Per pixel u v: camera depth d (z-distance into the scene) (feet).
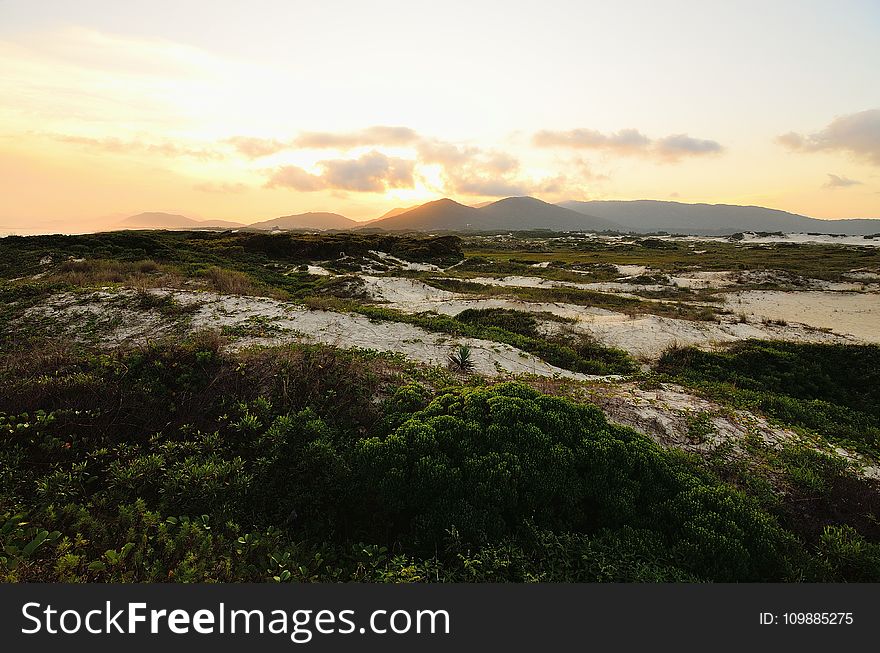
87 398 28.89
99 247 117.70
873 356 58.54
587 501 23.57
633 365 57.21
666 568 19.39
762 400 45.65
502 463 22.53
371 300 95.09
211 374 32.63
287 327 55.72
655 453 25.41
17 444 24.25
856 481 28.99
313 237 186.60
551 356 56.49
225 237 183.21
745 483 28.04
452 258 200.85
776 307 112.37
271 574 17.75
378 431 27.40
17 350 46.96
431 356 50.06
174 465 23.97
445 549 19.94
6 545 16.89
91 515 20.02
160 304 61.98
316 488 24.04
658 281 141.49
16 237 121.80
